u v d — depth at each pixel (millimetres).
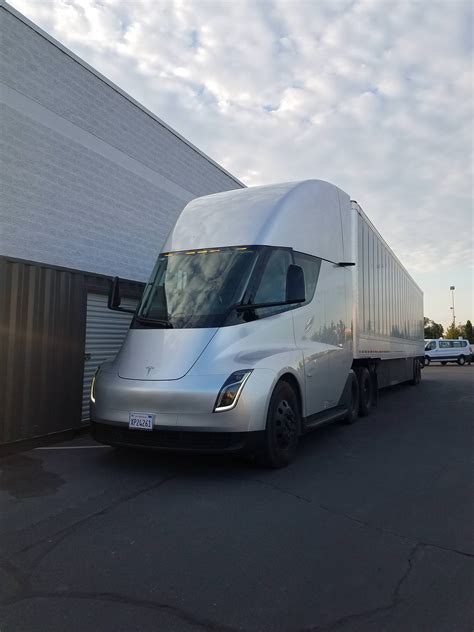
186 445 5277
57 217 8789
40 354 7160
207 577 3295
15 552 3664
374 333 10836
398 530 4105
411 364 17594
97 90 9703
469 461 6387
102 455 6559
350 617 2854
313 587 3180
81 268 9320
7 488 5168
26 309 6945
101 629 2732
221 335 5668
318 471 5832
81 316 7973
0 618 2836
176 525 4168
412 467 6074
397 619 2840
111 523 4211
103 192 9867
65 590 3133
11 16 7918
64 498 4844
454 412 10969
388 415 10508
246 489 5125
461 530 4117
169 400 5273
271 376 5660
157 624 2777
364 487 5238
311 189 7715
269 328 6156
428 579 3297
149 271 11188
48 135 8602
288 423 6039
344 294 8523
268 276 6309
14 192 7965
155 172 11461
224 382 5297
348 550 3719
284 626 2766
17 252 8023
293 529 4102
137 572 3359
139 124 10930
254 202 7039
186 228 7102
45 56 8531
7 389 6637
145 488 5148
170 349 5691
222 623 2791
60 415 7488
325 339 7590
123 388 5539
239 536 3951
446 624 2793
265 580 3260
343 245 8680
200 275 6367
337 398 8102
